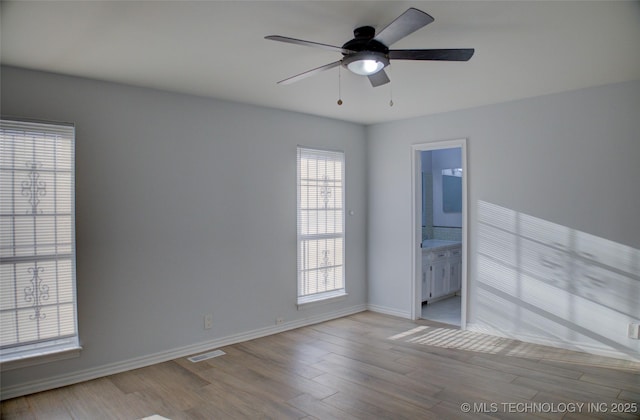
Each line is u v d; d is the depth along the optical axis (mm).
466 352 3891
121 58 2920
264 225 4418
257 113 4363
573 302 3887
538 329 4102
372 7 2223
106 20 2338
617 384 3154
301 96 3994
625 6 2211
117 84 3465
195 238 3900
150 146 3635
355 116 4949
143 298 3588
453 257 6320
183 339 3826
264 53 2869
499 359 3699
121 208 3471
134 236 3539
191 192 3877
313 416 2711
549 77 3447
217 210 4051
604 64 3137
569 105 3881
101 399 2967
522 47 2793
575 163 3859
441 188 6855
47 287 3146
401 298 5203
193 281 3891
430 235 6957
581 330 3850
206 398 2977
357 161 5430
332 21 2393
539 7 2225
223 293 4098
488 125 4402
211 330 4016
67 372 3203
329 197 5090
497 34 2578
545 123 4023
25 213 3059
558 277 3969
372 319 5086
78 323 3250
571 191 3889
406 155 5098
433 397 2969
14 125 3014
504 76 3414
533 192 4113
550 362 3611
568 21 2393
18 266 3033
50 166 3156
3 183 2977
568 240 3908
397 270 5230
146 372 3449
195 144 3906
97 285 3348
